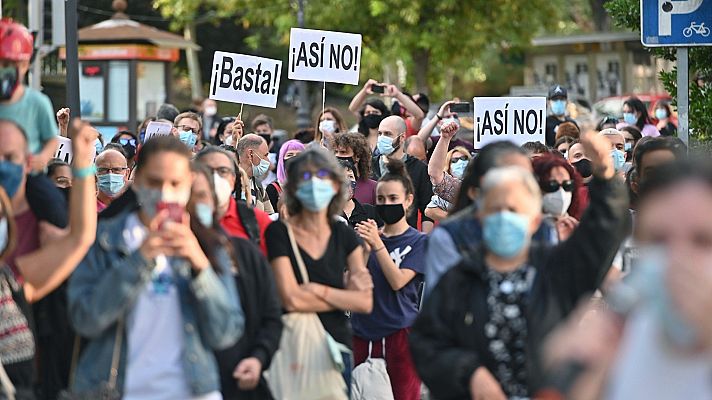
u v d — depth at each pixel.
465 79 103.69
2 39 12.76
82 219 11.62
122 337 11.26
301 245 14.39
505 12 64.06
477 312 10.77
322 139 26.92
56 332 13.21
